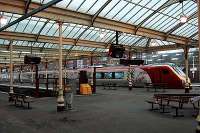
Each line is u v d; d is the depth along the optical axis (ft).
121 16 67.87
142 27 76.18
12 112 46.29
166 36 85.35
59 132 29.84
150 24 76.38
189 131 29.04
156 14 72.28
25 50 99.50
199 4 27.53
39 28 76.95
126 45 104.63
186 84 86.33
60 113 43.91
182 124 32.78
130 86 104.83
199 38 27.35
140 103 56.29
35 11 44.42
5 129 32.04
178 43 91.66
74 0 56.13
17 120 38.09
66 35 85.46
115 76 130.00
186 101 42.29
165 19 76.33
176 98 45.50
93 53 125.49
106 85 116.98
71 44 88.43
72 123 34.86
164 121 34.99
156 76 111.24
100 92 92.12
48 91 82.74
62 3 55.57
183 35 90.63
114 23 68.95
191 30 88.84
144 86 116.26
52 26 77.25
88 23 63.21
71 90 49.01
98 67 137.28
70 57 146.30
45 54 132.57
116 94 82.12
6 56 135.13
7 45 93.81
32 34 78.43
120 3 63.00
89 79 135.85
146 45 109.60
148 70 114.32
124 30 71.51
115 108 48.88
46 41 82.02
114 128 31.24
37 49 103.14
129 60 94.02
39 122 36.09
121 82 127.13
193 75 152.87
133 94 80.94
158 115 40.04
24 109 49.98
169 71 106.73
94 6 60.44
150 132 28.94
